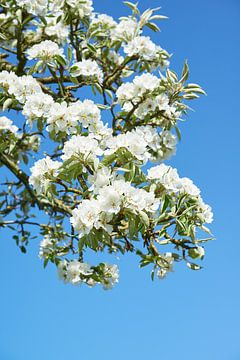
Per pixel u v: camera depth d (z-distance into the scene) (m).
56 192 3.37
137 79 4.15
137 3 5.18
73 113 3.52
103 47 5.46
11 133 4.07
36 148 5.19
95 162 3.01
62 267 4.21
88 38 5.15
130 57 4.96
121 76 5.23
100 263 4.14
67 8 4.84
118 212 2.98
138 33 5.02
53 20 5.20
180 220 3.46
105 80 5.03
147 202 3.09
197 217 3.64
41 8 4.67
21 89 3.82
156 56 5.03
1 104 4.07
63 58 4.29
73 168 3.13
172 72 4.56
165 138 4.59
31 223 5.00
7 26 5.19
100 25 5.42
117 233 3.64
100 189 2.88
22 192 5.42
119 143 3.15
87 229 2.90
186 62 4.48
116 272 4.34
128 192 2.91
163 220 3.51
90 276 4.07
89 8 4.97
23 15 5.04
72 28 4.95
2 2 5.05
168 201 3.38
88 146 3.12
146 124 4.45
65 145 3.12
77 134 3.51
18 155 5.12
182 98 4.60
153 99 4.25
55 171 3.31
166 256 3.96
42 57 4.30
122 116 4.44
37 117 3.66
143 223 2.96
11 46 5.18
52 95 4.73
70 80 4.88
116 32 5.17
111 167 3.24
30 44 5.20
